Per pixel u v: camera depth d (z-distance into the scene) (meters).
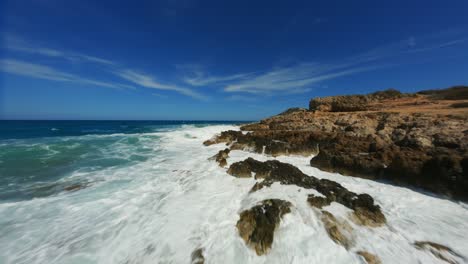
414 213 6.34
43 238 5.07
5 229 5.40
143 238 5.05
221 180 8.80
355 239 5.01
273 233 5.07
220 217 5.88
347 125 19.48
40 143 18.58
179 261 4.39
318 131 18.08
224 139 21.16
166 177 9.55
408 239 5.09
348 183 8.88
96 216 6.05
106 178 9.45
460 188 7.27
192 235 5.12
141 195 7.51
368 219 5.75
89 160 12.93
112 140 21.59
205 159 13.14
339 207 6.24
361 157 10.22
